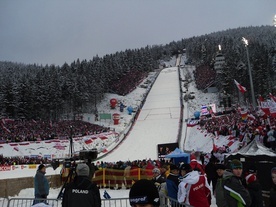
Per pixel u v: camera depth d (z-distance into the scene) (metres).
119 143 64.19
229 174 5.78
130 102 107.50
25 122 77.75
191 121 71.69
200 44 174.25
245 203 5.52
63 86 99.50
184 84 120.19
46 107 92.88
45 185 11.18
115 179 21.84
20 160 46.94
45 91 91.88
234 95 89.06
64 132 70.12
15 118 85.31
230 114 63.44
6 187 16.22
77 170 5.84
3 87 86.44
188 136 62.38
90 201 5.55
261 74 80.38
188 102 95.75
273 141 18.42
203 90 105.56
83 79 104.88
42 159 48.00
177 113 85.44
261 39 158.50
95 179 22.67
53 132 69.75
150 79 143.88
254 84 80.81
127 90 121.50
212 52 135.00
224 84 85.38
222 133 42.91
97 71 124.12
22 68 173.00
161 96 109.12
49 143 61.78
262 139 21.77
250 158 12.18
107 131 74.25
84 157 9.98
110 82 127.38
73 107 98.56
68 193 5.63
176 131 68.06
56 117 95.00
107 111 99.62
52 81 95.81
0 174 35.78
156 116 85.50
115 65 138.50
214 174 12.15
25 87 88.50
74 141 64.00
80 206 5.48
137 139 65.88
